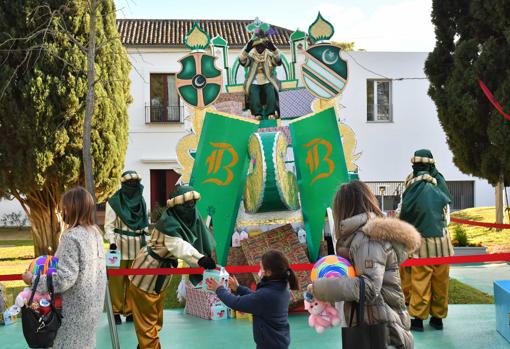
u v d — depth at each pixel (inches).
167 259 197.0
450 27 463.8
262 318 157.9
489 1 418.6
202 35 322.0
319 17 321.4
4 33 445.1
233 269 215.5
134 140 828.6
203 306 283.3
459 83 440.8
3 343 242.2
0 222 856.3
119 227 277.6
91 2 253.9
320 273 132.0
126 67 521.0
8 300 282.2
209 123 297.3
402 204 256.8
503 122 416.2
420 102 832.9
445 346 227.1
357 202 137.5
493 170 442.6
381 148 832.3
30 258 534.0
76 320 146.1
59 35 442.0
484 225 320.8
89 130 243.3
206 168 294.7
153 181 842.8
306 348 228.5
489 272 409.7
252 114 324.2
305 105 329.4
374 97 833.5
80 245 145.9
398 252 133.0
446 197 254.5
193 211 195.0
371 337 124.8
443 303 252.4
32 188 472.7
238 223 299.7
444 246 249.9
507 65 420.5
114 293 277.4
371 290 126.5
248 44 323.3
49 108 455.2
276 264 158.9
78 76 458.3
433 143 837.2
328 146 293.9
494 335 241.6
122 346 239.8
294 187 300.0
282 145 289.0
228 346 233.5
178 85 315.3
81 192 152.6
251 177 291.7
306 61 315.0
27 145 460.8
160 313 205.6
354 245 132.1
